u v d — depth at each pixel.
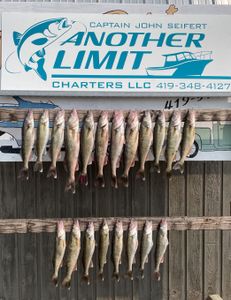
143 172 2.53
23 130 2.47
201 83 2.76
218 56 2.77
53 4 2.73
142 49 2.75
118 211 2.94
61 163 2.91
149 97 2.79
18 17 2.72
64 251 2.51
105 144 2.47
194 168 2.99
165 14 2.76
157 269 2.55
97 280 2.98
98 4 2.75
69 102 2.79
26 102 2.77
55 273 2.51
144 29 2.75
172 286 3.02
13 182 2.91
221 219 2.62
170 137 2.50
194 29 2.76
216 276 3.03
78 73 2.73
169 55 2.76
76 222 2.49
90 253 2.50
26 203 2.91
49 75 2.73
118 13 2.76
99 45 2.73
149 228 2.51
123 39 2.74
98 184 2.51
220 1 2.89
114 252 2.51
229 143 2.85
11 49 2.72
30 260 2.96
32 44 2.72
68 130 2.45
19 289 2.95
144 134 2.49
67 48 2.73
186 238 3.03
